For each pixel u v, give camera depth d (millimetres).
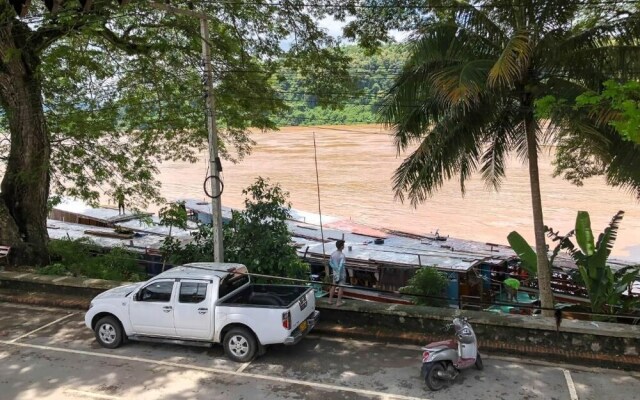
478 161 13414
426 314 11031
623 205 40000
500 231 34094
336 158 68688
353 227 25969
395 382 9383
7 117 17375
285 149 79438
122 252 18391
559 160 18609
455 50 11172
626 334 9742
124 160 18766
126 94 18312
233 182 53094
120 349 10977
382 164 62500
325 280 17172
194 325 10383
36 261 16938
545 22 11312
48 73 17266
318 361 10266
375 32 15781
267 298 10898
